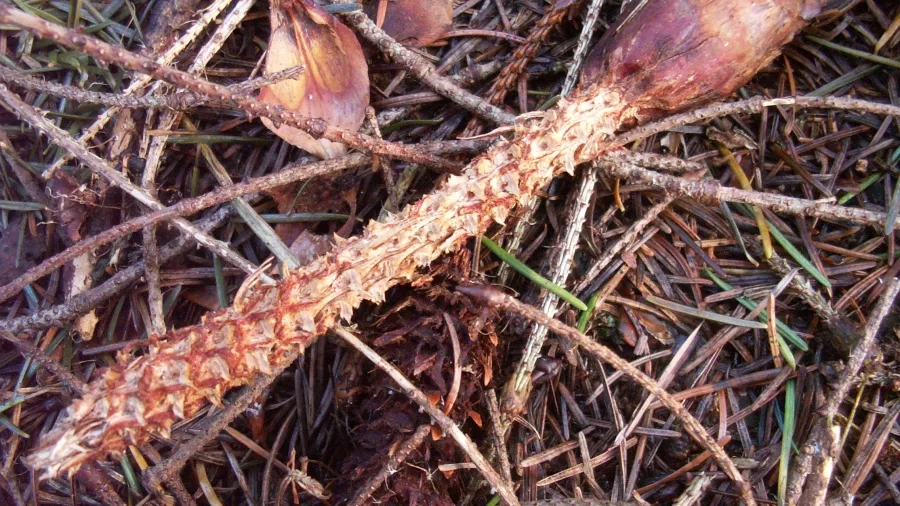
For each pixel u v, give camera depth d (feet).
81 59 0.46
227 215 0.45
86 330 0.44
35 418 0.45
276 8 0.42
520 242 0.45
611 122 0.39
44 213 0.46
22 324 0.42
